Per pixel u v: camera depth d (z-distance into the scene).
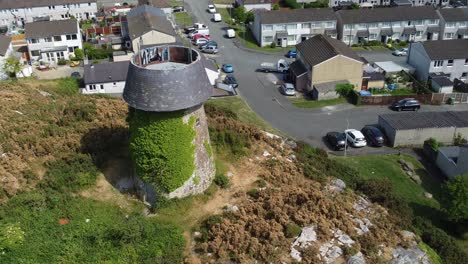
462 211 40.44
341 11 90.38
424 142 55.09
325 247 30.58
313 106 65.25
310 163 42.34
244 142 41.25
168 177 32.66
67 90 64.88
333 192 37.25
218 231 30.55
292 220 32.31
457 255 35.69
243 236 30.06
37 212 30.77
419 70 75.75
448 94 67.06
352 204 36.34
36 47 81.88
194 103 31.27
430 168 52.25
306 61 69.81
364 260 30.33
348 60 67.44
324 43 71.00
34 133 38.19
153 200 33.66
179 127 31.84
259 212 32.72
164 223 31.86
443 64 73.19
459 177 41.88
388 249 32.25
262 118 61.53
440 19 90.44
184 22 100.25
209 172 35.25
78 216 31.34
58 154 36.44
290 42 88.94
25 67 75.69
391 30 89.88
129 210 33.12
